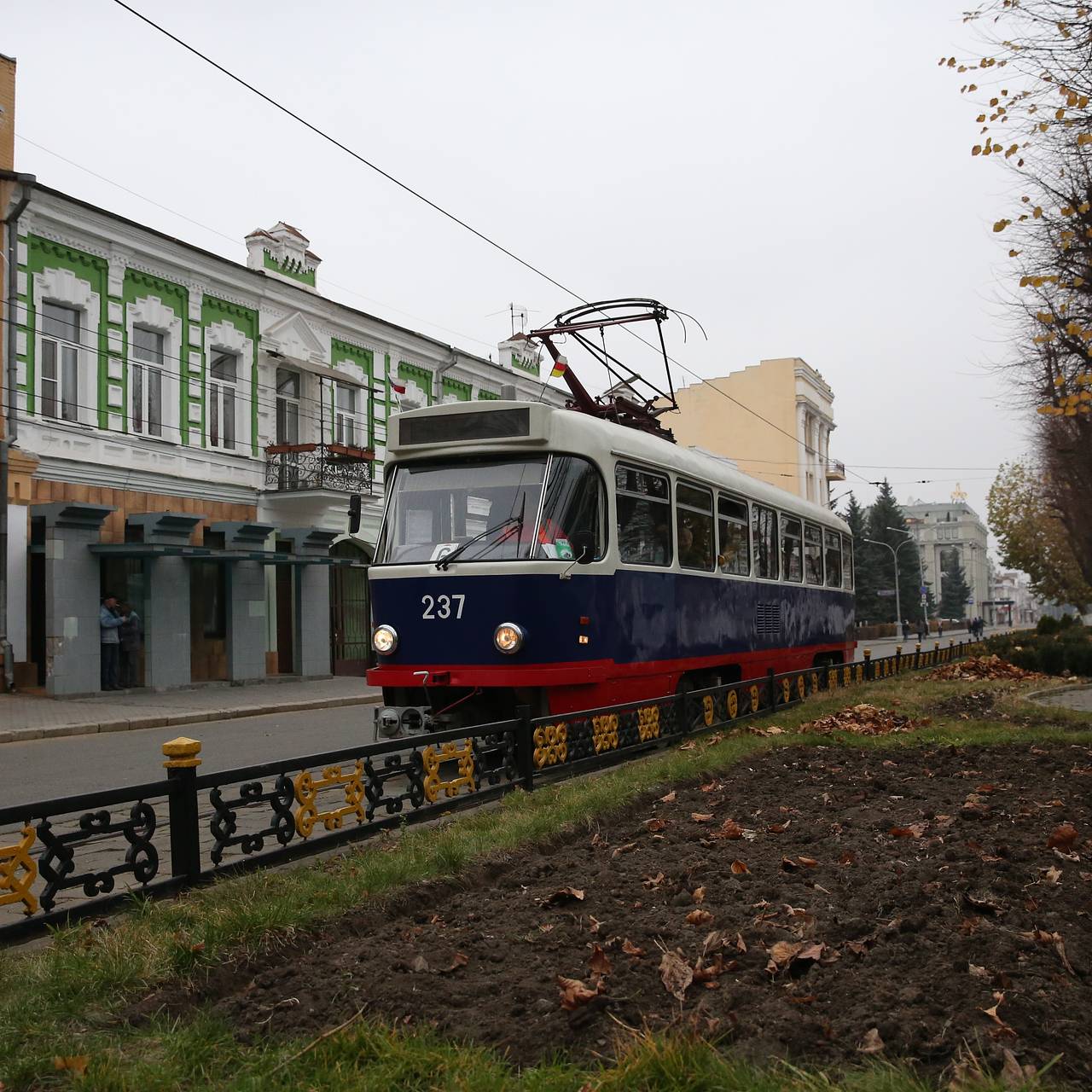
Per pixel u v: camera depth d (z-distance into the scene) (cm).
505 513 1030
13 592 1955
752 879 538
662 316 1516
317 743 1394
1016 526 6694
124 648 2125
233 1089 320
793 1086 306
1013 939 430
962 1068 315
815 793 779
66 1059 333
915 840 614
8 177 1934
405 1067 328
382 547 1071
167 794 540
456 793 759
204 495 2384
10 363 1944
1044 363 1769
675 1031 339
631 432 1180
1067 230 1347
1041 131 1231
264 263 2605
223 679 2420
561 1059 337
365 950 436
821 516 1900
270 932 448
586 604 1036
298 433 2700
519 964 422
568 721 908
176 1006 388
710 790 809
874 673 2041
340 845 639
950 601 12712
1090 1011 367
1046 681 2009
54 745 1423
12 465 1934
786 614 1652
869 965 410
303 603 2581
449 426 1071
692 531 1302
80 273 2105
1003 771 872
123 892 512
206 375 2408
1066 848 591
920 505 18012
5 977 412
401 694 1076
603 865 579
